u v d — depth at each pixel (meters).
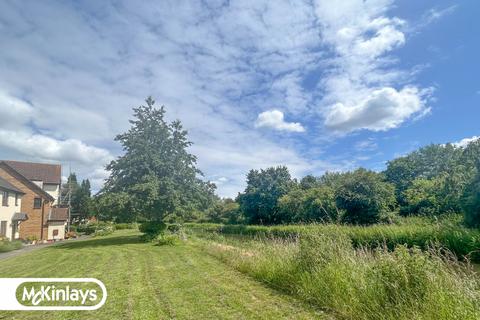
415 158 41.12
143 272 8.57
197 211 21.30
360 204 24.38
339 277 5.36
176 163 21.58
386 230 14.02
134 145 21.08
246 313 4.96
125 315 5.00
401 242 12.83
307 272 6.05
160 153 21.61
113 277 7.97
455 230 11.95
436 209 22.17
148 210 20.06
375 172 26.20
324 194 28.28
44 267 10.17
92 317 4.94
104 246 17.03
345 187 25.53
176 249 14.40
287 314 4.86
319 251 6.30
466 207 14.89
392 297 4.35
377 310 4.35
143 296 6.07
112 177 21.22
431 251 4.91
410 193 26.08
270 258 7.79
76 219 52.31
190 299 5.80
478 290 4.09
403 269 4.33
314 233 6.81
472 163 21.59
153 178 19.72
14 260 12.83
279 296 5.90
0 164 29.66
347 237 6.97
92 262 10.86
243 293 6.16
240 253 9.70
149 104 22.44
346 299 4.90
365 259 5.66
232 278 7.61
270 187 43.62
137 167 20.31
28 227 29.59
